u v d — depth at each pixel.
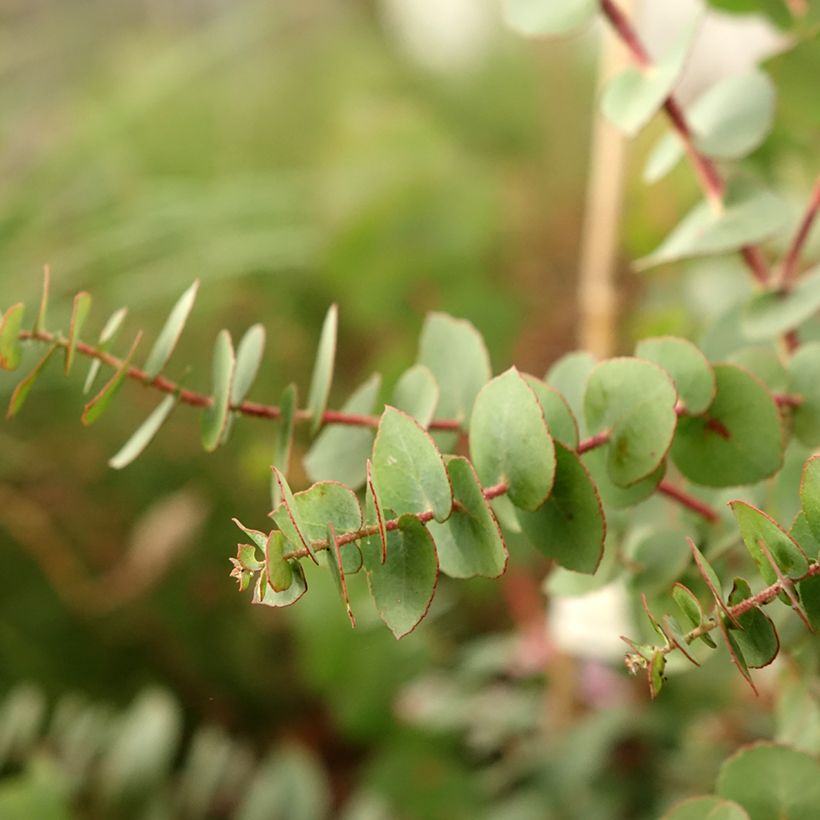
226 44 2.23
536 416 0.45
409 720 1.13
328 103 2.19
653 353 0.50
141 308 1.56
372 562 0.44
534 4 0.57
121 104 1.96
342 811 1.31
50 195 1.70
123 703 1.40
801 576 0.43
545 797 1.01
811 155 0.77
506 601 1.37
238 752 1.20
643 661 0.44
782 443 0.50
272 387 1.54
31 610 1.39
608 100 0.56
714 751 0.94
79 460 1.45
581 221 1.89
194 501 1.40
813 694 0.53
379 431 0.44
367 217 1.65
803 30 0.57
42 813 0.88
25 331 0.49
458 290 1.57
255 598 0.43
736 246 0.56
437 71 2.44
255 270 1.61
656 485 0.50
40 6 2.39
